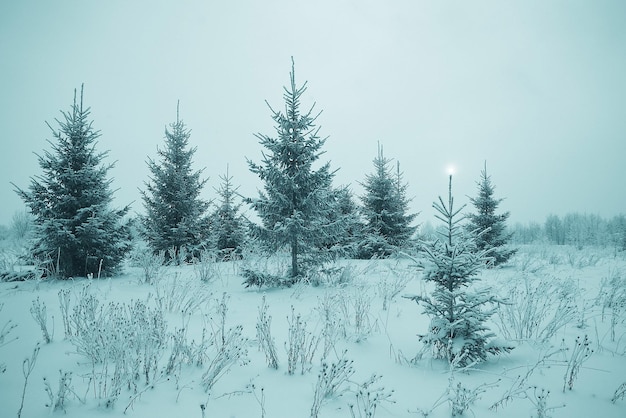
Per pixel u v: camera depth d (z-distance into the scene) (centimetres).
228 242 2028
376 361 445
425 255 457
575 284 930
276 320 591
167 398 329
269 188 880
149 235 1553
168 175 1602
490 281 937
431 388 378
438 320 432
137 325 412
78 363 390
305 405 333
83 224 937
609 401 347
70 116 1052
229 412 315
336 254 933
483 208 1753
